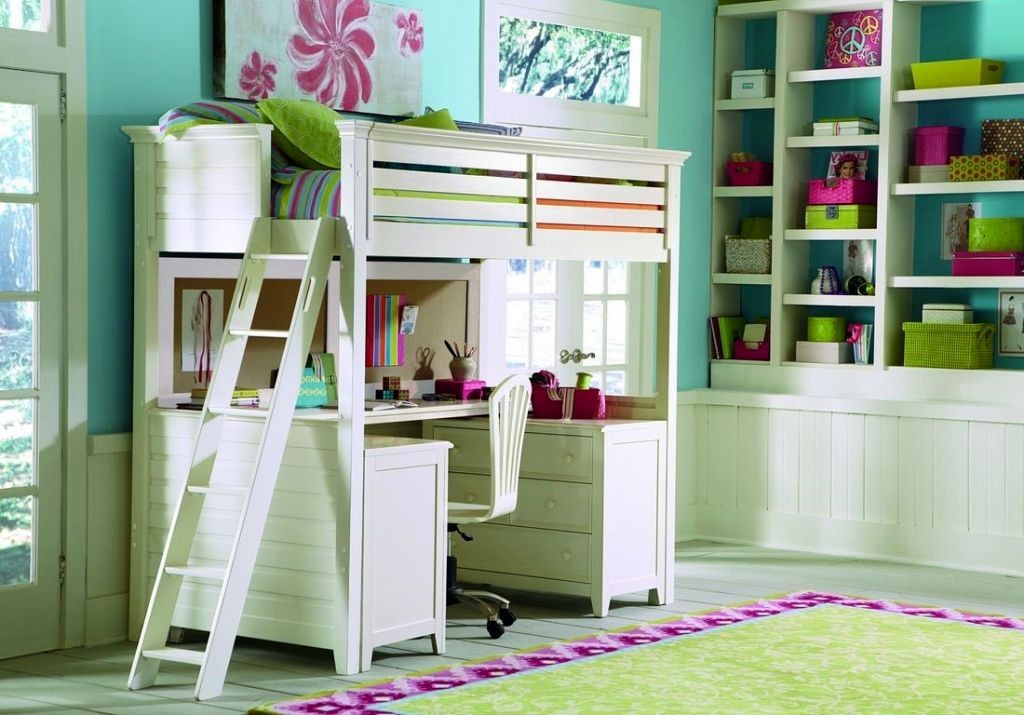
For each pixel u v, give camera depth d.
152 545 5.14
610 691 4.44
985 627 5.43
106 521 5.16
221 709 4.25
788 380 7.46
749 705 4.29
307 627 4.73
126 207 5.19
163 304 5.18
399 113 6.08
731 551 7.20
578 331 7.12
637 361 7.41
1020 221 6.86
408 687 4.47
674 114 7.49
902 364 7.27
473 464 5.89
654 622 5.50
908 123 7.25
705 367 7.73
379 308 5.88
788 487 7.30
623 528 5.68
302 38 5.66
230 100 5.44
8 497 4.93
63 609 5.07
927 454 6.84
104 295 5.14
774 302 7.50
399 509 4.80
